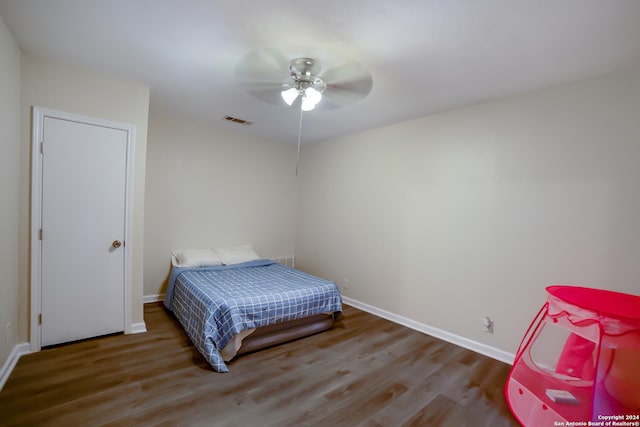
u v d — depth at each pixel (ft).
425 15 5.07
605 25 5.12
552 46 5.83
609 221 6.68
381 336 9.66
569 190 7.23
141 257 9.00
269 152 15.17
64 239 7.76
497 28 5.33
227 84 8.39
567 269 7.23
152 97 9.60
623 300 5.76
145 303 11.73
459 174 9.32
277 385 6.69
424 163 10.28
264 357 8.00
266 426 5.41
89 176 8.02
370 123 11.38
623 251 6.49
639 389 4.82
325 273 14.29
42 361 7.11
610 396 5.03
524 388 5.82
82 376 6.63
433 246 9.96
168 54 6.85
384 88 8.05
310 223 15.34
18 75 6.84
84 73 7.78
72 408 5.60
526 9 4.79
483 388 6.86
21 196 7.17
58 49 6.81
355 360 8.00
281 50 6.45
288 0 4.84
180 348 8.17
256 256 13.75
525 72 6.91
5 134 6.21
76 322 8.05
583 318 4.97
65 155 7.66
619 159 6.59
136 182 8.74
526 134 7.95
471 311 8.95
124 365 7.18
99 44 6.53
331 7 4.97
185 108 10.64
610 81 6.74
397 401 6.29
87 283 8.16
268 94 8.98
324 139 14.40
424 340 9.47
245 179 14.35
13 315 6.91
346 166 13.33
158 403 5.89
